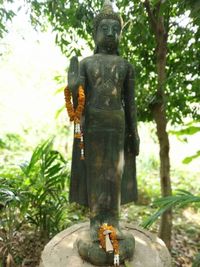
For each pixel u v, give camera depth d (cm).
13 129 979
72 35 406
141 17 356
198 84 349
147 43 404
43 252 309
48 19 416
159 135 412
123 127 294
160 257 308
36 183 401
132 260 301
